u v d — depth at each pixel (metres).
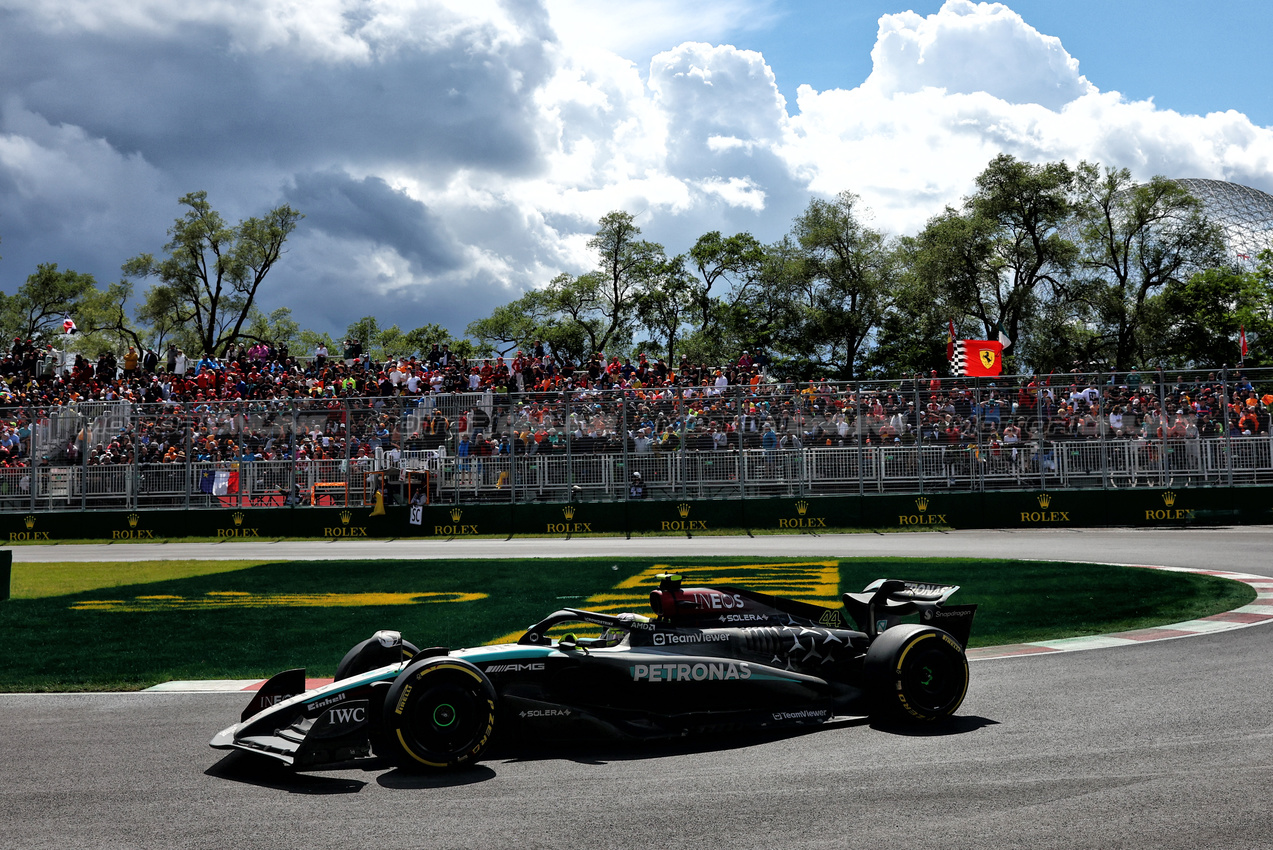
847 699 7.00
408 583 16.64
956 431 25.41
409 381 32.22
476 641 10.95
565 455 26.67
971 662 9.06
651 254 58.94
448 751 5.82
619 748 6.33
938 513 25.28
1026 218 50.62
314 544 25.98
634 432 26.45
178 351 37.41
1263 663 8.34
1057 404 25.25
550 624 7.06
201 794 5.45
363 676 6.30
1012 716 6.83
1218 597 12.42
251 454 28.14
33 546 27.36
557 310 59.72
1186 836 4.31
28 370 37.88
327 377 34.06
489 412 27.17
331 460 27.73
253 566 20.20
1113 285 54.12
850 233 53.94
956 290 50.94
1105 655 9.09
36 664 10.18
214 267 64.25
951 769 5.52
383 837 4.61
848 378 54.59
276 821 4.91
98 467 28.66
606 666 6.43
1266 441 24.41
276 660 10.22
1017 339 51.91
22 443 29.17
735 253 59.59
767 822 4.67
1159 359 54.16
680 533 25.69
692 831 4.56
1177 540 20.81
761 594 7.39
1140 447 24.84
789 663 7.02
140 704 8.28
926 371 53.38
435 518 27.06
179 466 28.33
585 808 4.98
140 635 11.88
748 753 6.08
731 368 33.94
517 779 5.61
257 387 33.31
